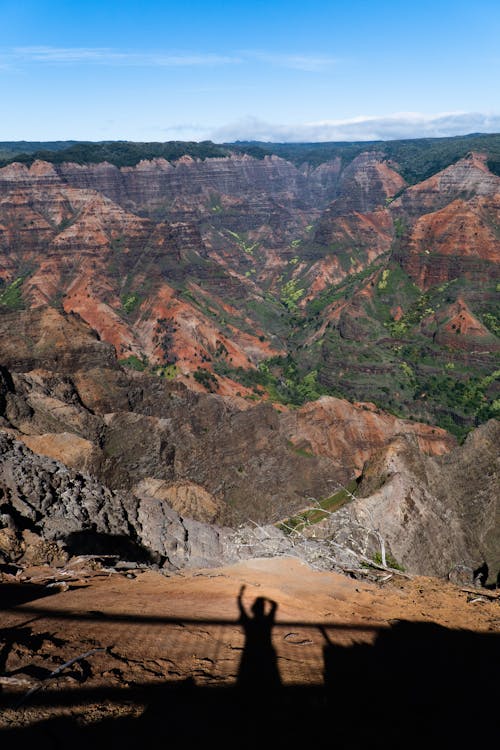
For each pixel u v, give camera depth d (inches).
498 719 307.7
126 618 360.8
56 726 195.3
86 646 288.2
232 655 322.0
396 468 2034.9
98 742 189.9
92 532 829.8
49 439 2308.1
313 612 488.4
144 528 991.6
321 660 353.1
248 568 693.3
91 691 231.6
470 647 462.6
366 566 826.8
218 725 224.8
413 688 335.3
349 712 273.9
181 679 268.8
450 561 1653.5
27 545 576.7
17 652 260.1
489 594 726.5
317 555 789.9
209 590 514.9
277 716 246.1
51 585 458.3
